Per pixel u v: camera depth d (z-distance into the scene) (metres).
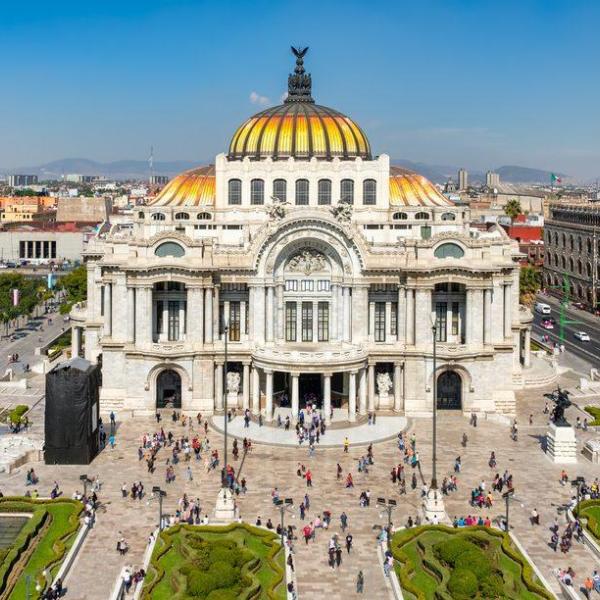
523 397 139.25
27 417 124.62
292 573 73.56
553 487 96.38
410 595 69.12
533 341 187.12
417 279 125.12
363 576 73.69
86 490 93.31
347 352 121.06
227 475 93.31
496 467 103.25
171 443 111.44
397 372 127.56
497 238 137.75
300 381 130.12
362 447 111.06
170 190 149.88
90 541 80.44
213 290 126.50
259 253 125.75
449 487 94.69
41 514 83.94
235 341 129.00
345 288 127.81
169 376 129.00
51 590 68.31
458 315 128.50
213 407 127.31
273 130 143.50
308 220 125.19
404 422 122.44
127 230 149.75
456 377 129.00
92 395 104.75
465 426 121.19
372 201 140.88
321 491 94.62
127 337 126.31
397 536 80.00
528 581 70.56
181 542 76.94
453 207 142.88
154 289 127.88
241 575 70.00
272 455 107.38
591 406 130.62
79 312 150.88
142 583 70.31
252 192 140.50
